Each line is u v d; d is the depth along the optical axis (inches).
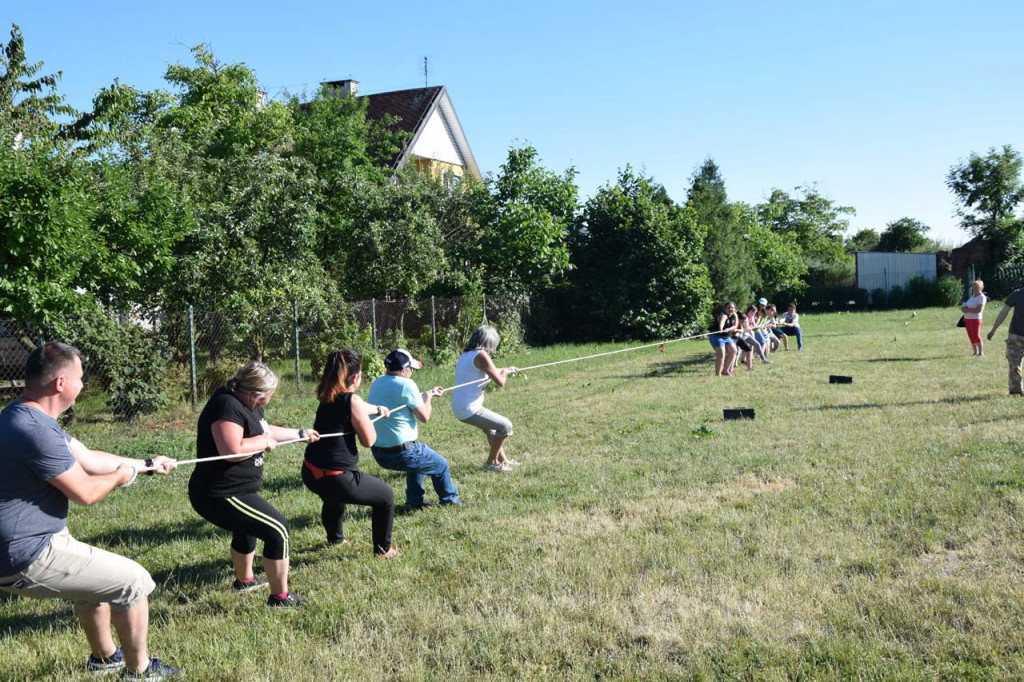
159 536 241.1
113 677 147.9
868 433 336.5
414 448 249.1
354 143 916.6
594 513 242.1
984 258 1731.1
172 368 487.2
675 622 162.2
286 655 155.7
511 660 149.9
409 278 781.9
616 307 977.5
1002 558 186.1
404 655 154.1
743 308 1133.1
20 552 128.0
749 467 288.8
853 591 172.4
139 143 565.6
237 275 565.6
